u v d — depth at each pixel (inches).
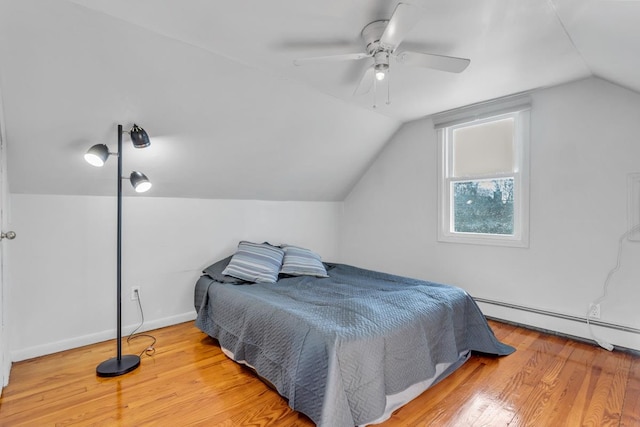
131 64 73.8
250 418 65.1
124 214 108.0
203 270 125.9
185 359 90.7
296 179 142.7
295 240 158.6
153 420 64.4
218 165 114.6
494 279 119.6
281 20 65.3
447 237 131.8
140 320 111.7
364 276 118.9
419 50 77.9
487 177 121.0
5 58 63.3
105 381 78.8
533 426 61.9
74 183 95.6
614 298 95.3
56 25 61.7
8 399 71.1
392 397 66.9
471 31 69.8
